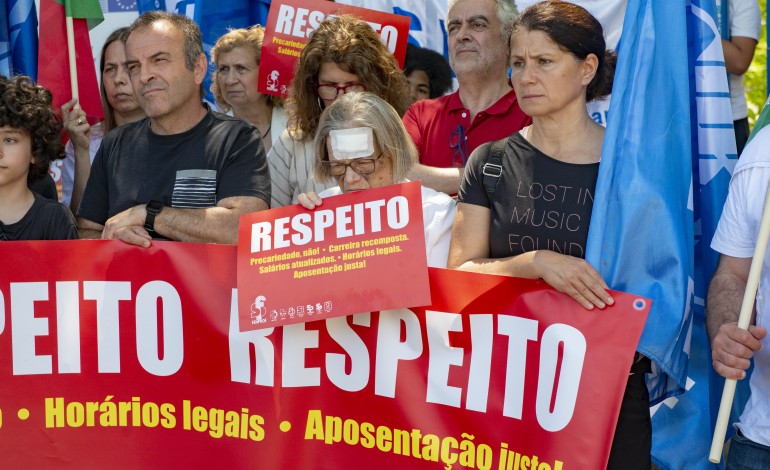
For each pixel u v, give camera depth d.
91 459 5.14
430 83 7.78
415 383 4.84
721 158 5.17
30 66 7.19
